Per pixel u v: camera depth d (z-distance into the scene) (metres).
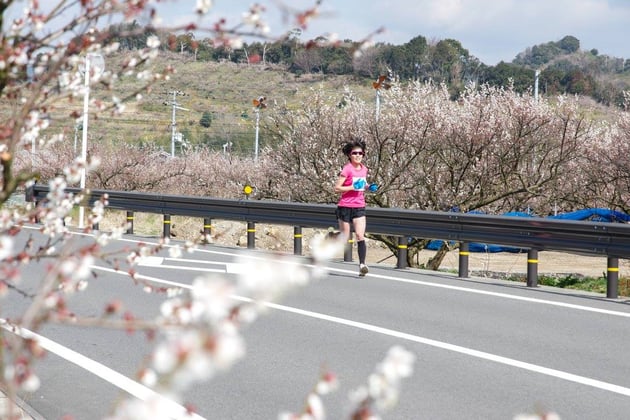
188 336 2.26
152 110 161.12
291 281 2.53
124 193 28.03
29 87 5.31
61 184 5.80
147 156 58.44
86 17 4.85
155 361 2.24
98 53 5.77
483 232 17.50
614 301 14.69
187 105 168.25
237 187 48.00
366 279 17.19
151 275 17.03
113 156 55.94
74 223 35.28
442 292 15.50
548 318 12.94
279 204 22.67
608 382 9.20
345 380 9.17
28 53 4.98
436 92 35.69
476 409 8.12
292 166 35.81
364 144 17.39
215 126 154.25
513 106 32.12
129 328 3.27
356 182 17.23
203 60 198.50
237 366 9.78
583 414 8.00
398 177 33.00
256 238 42.97
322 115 35.19
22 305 13.31
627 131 34.12
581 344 11.11
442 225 18.33
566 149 32.81
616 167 33.84
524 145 32.00
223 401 8.38
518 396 8.61
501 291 15.71
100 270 17.58
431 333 11.73
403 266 19.42
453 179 31.91
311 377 9.32
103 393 8.67
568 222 15.62
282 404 8.30
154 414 2.83
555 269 34.72
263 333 11.60
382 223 19.70
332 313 13.15
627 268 25.66
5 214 5.70
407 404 8.27
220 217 24.81
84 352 10.41
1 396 8.18
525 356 10.40
